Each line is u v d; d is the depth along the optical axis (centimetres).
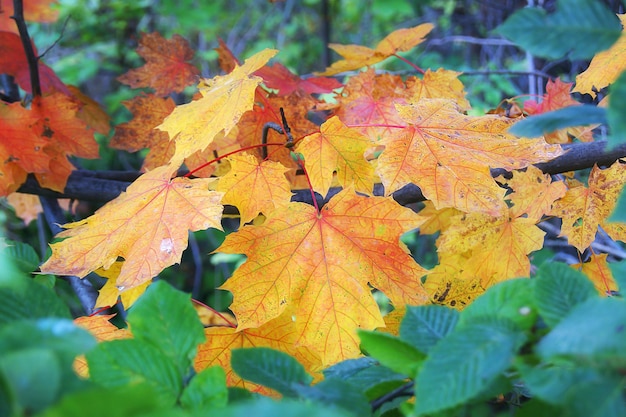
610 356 21
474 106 116
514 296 27
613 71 58
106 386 26
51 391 20
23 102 72
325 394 27
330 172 49
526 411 26
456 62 153
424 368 24
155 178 50
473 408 26
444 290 54
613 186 53
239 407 19
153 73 72
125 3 159
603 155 57
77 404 19
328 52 150
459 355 24
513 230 54
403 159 49
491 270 54
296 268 45
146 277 44
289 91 64
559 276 26
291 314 47
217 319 71
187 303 28
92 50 163
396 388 30
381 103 62
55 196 68
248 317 44
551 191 54
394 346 27
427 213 65
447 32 160
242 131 61
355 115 62
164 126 52
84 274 45
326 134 50
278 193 49
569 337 23
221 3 206
